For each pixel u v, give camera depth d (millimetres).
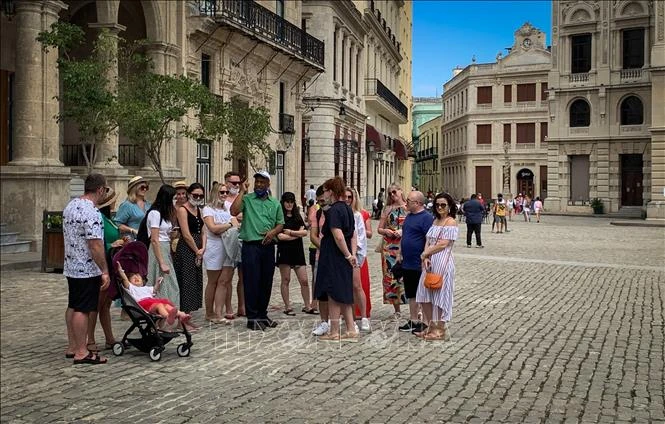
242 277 10859
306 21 38062
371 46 51281
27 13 17219
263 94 29516
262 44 27922
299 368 7887
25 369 7703
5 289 12500
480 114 79625
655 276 16875
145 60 18359
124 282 8375
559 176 57406
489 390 7043
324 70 35344
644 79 53344
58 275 14234
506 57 77812
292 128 32562
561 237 30906
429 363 8156
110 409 6371
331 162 38625
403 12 69625
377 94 49656
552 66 57094
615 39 54500
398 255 10922
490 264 19234
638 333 10023
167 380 7363
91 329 8250
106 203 8727
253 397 6750
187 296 9852
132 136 16688
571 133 56688
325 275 9352
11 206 17219
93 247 7785
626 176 55094
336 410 6355
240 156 23234
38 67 17391
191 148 23844
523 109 76875
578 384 7297
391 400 6672
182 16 22984
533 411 6375
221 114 20484
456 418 6152
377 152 52000
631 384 7324
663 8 47719
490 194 79625
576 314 11562
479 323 10688
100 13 19703
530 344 9227
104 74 17188
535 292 14062
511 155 77688
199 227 10227
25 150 17359
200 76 24516
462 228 37469
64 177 17922
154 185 21672
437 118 99375
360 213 10242
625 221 44750
